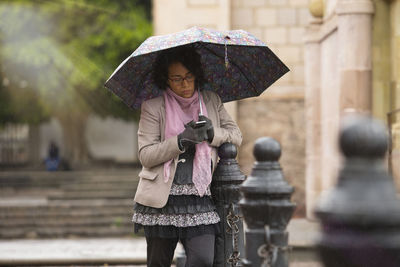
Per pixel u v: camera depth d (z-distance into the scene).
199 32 9.05
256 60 9.91
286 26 29.00
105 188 46.16
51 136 99.56
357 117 4.68
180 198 8.91
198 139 8.71
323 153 24.95
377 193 4.32
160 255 9.18
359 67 20.22
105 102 63.09
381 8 20.31
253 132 28.89
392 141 18.66
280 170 6.50
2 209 39.66
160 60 9.33
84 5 56.81
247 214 6.50
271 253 6.40
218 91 10.31
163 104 9.34
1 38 55.66
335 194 4.43
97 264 21.48
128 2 58.34
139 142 9.18
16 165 73.75
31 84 59.75
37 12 56.22
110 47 57.91
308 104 25.70
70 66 56.38
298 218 27.27
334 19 22.36
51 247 26.39
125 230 37.12
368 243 4.26
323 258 4.47
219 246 9.23
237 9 29.11
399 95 19.56
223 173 9.11
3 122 69.88
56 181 52.22
